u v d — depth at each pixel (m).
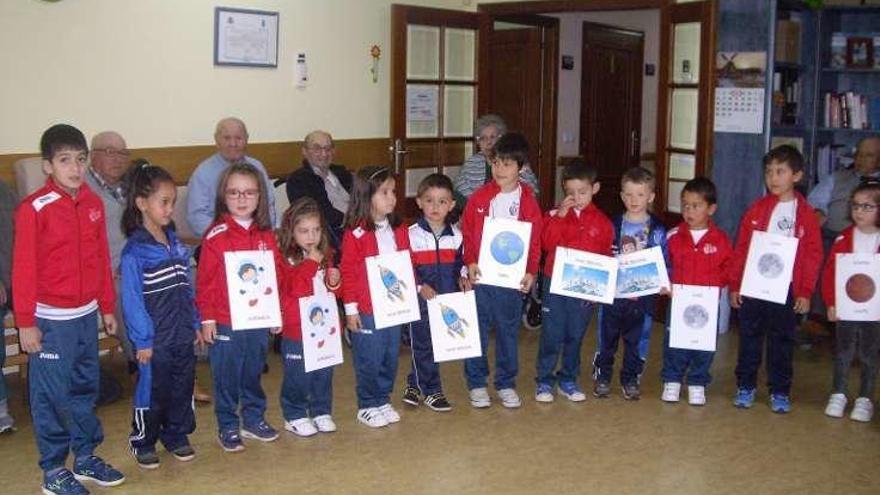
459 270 4.10
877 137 5.29
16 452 3.60
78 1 4.67
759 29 5.57
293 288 3.64
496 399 4.34
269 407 4.18
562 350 4.72
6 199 3.82
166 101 5.14
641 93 9.60
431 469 3.47
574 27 8.45
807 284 4.11
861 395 4.14
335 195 5.47
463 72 6.84
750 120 5.66
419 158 6.59
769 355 4.23
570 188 4.16
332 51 6.07
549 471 3.47
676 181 6.07
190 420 3.51
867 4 6.04
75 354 3.16
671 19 5.93
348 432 3.86
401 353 5.16
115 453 3.59
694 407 4.26
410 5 6.41
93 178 4.36
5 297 3.72
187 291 3.40
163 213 3.28
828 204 5.45
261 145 5.68
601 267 4.12
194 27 5.23
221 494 3.22
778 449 3.74
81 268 3.14
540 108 8.19
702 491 3.31
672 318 4.21
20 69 4.47
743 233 4.29
